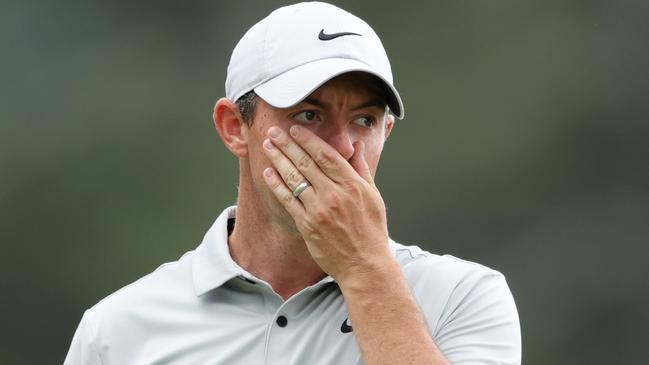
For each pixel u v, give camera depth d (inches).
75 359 585.3
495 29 2529.5
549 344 2256.4
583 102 2479.1
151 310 576.7
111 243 2402.8
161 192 2422.5
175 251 2374.5
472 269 572.7
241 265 581.9
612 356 2255.2
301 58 557.9
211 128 2469.2
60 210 2437.3
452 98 2475.4
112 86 2527.1
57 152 2477.9
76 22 2620.6
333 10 575.5
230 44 2517.2
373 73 544.1
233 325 562.9
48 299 2399.1
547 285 2305.6
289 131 551.8
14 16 2630.4
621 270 2326.5
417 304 531.8
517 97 2484.0
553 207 2397.9
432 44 2517.2
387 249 537.6
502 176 2409.0
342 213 537.3
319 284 557.6
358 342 527.2
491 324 557.0
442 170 2400.3
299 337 552.4
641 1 2536.9
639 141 2453.2
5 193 2440.9
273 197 559.5
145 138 2470.5
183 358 561.6
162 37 2556.6
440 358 515.8
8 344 2379.4
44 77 2581.2
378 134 561.3
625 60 2516.0
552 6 2541.8
